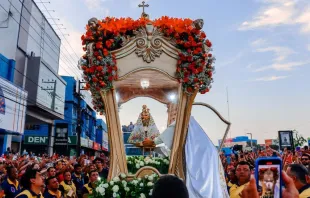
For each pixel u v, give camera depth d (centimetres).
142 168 396
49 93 3041
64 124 3694
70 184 669
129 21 407
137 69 400
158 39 407
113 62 392
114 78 396
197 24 404
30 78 2750
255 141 2547
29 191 423
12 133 2164
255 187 153
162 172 435
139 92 548
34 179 429
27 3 2900
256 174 165
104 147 6172
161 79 463
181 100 407
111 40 393
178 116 405
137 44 404
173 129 426
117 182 373
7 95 1998
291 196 161
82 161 991
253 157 887
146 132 574
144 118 580
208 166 405
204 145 421
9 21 2547
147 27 404
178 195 148
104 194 367
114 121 398
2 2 2481
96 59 392
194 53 397
